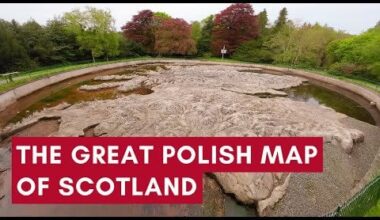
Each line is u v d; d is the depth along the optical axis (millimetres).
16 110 24203
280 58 53719
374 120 24438
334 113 24859
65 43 48875
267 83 36781
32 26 44719
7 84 27656
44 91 30609
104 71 44812
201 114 21422
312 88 36969
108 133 18938
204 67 49156
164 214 12047
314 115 23156
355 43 40562
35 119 21406
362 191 9531
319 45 49781
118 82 35125
